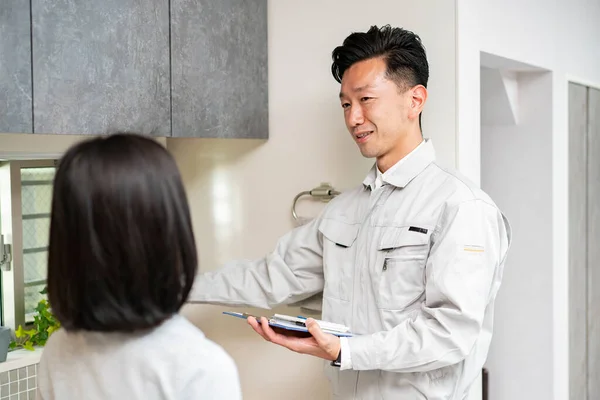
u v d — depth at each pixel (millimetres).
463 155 2049
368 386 1725
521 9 2463
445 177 1711
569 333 3023
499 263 1709
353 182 2215
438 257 1591
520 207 2881
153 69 1960
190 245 904
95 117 1806
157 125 1979
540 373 2854
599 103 3371
